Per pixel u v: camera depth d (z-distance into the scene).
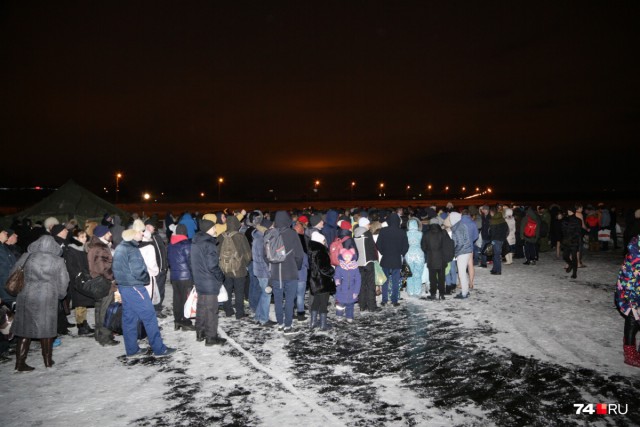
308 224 10.41
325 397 4.90
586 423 4.28
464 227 9.66
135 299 6.22
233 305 9.75
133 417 4.51
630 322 5.71
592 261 15.28
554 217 16.06
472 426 4.25
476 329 7.37
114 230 8.30
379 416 4.46
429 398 4.85
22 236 12.75
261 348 6.59
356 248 8.02
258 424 4.32
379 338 6.97
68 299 8.44
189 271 7.52
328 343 6.77
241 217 10.61
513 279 11.90
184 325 7.61
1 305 6.39
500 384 5.18
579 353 6.16
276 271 7.29
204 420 4.42
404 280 10.58
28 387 5.29
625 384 5.14
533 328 7.37
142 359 6.21
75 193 22.81
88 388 5.24
